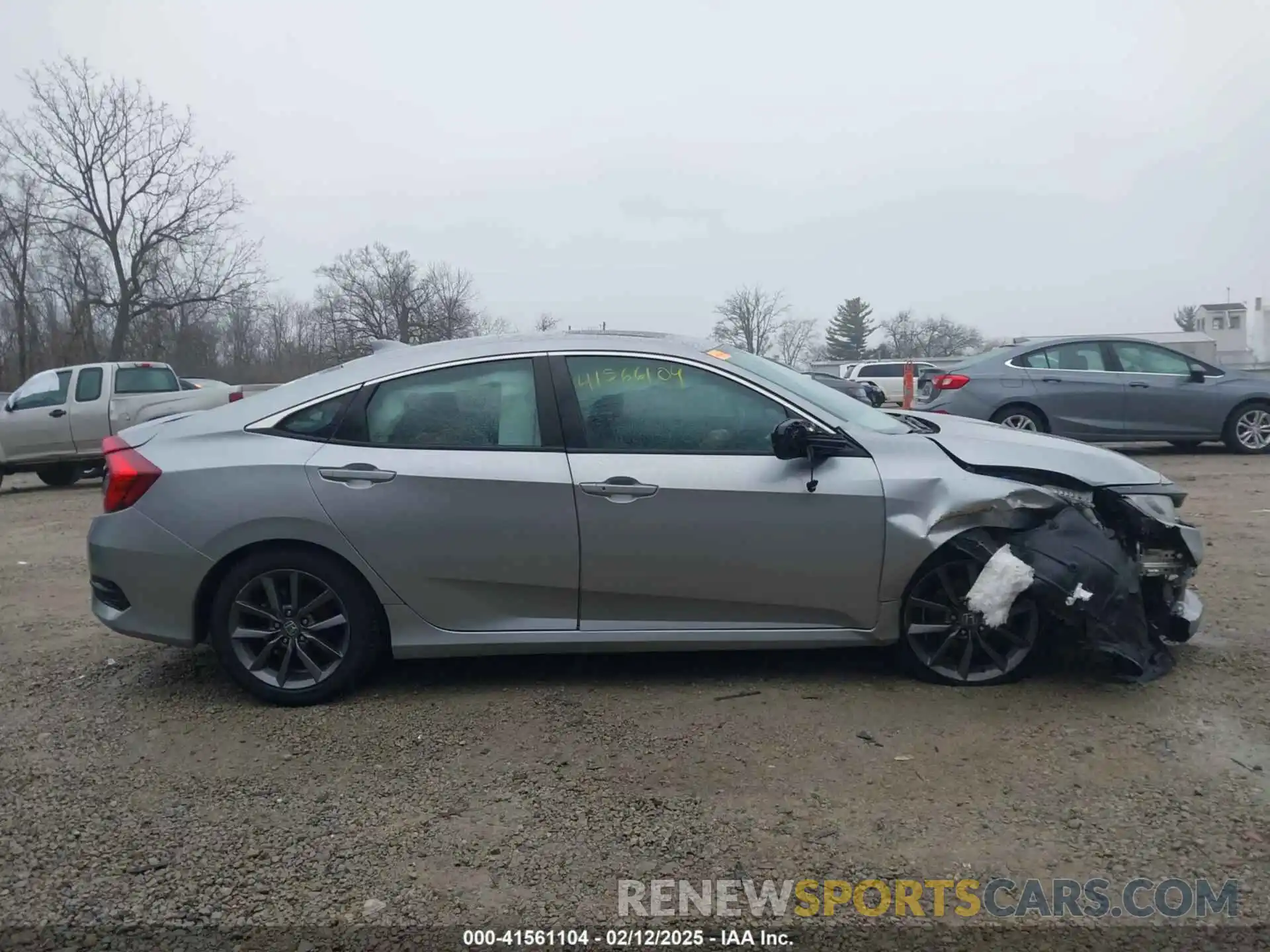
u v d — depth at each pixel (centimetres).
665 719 423
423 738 411
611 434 447
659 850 322
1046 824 332
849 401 496
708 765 379
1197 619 467
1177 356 1266
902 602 446
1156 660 434
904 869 309
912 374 1927
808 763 379
